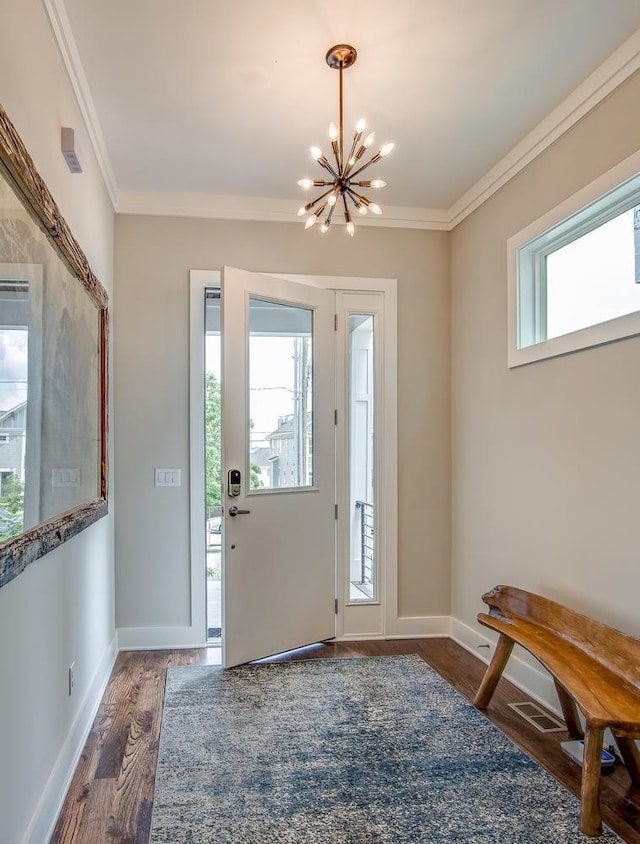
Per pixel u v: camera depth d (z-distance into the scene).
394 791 1.90
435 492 3.59
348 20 1.95
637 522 2.04
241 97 2.41
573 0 1.87
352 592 3.52
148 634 3.28
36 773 1.62
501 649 2.47
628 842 1.67
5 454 1.31
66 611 2.00
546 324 2.79
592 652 2.05
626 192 2.19
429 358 3.60
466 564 3.36
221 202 3.38
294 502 3.23
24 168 1.38
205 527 3.34
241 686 2.74
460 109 2.50
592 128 2.29
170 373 3.32
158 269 3.33
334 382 3.46
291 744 2.20
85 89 2.29
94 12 1.91
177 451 3.32
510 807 1.82
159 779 1.97
